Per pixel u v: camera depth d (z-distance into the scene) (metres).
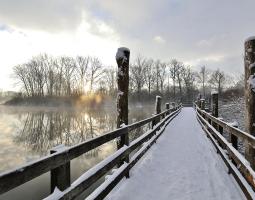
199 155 6.56
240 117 17.64
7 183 1.73
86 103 57.81
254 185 3.16
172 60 75.19
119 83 5.44
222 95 37.25
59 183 2.49
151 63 73.62
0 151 12.48
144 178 4.84
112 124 22.11
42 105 61.03
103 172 3.53
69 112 40.84
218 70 76.12
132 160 5.16
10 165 9.84
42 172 2.12
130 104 62.38
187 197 3.96
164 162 5.94
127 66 5.50
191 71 78.06
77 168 8.66
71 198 2.62
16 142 15.01
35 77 68.94
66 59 67.69
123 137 4.83
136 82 68.94
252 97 3.67
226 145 5.13
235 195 3.96
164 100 69.56
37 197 6.63
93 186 6.55
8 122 26.45
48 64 69.25
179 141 8.59
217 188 4.28
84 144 2.98
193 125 13.35
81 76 66.19
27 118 30.53
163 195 4.05
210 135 8.10
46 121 26.84
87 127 20.83
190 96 75.00
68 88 67.25
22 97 67.50
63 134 17.86
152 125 8.62
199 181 4.65
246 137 3.54
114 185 3.97
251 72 3.70
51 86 67.75
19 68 68.31
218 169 5.29
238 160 4.11
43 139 16.11
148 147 7.08
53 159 2.30
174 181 4.68
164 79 77.06
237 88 36.16
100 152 10.85
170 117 15.15
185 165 5.68
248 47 3.74
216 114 9.16
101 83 66.88
